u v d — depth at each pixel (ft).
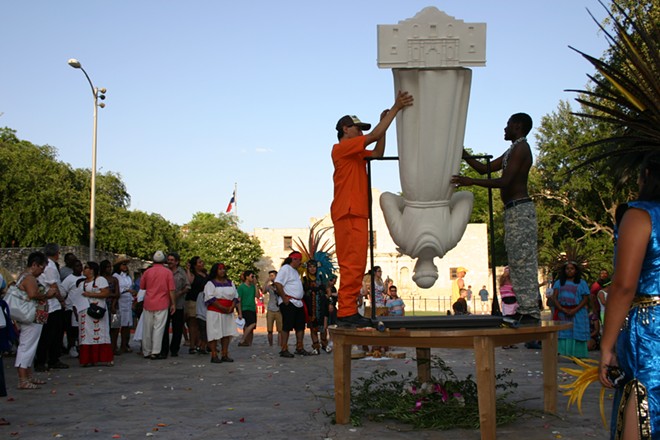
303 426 19.88
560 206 131.44
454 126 18.45
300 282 43.21
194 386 28.91
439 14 18.17
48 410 22.93
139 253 143.54
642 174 11.10
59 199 120.98
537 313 19.51
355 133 19.98
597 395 25.29
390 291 50.06
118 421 20.89
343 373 20.11
